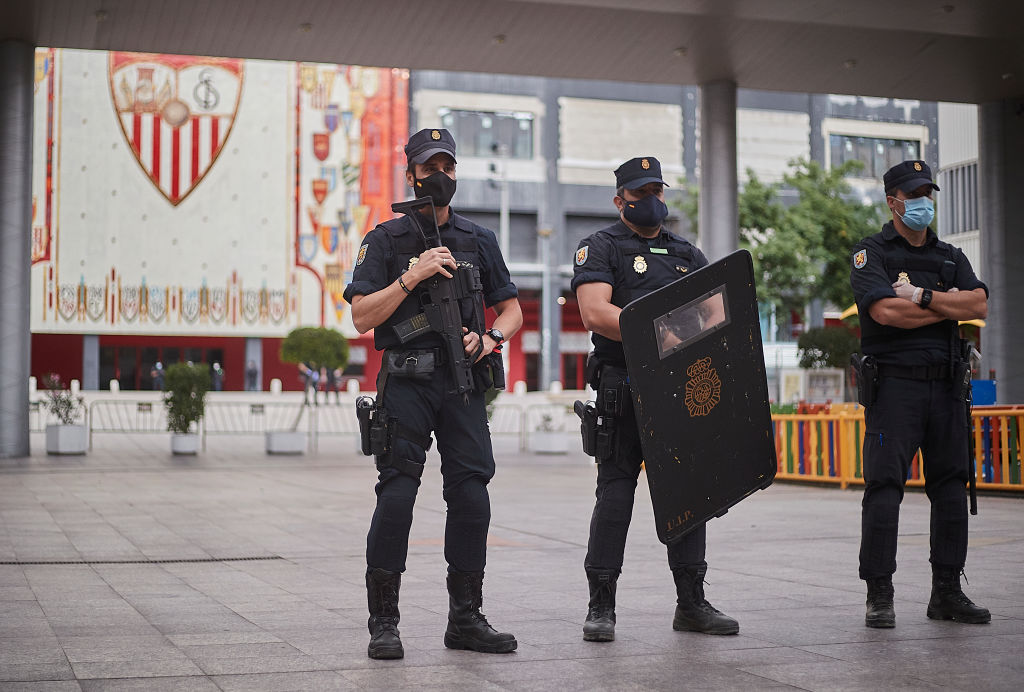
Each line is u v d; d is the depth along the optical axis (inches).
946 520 182.9
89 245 1729.8
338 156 1808.6
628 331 167.3
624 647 162.9
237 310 1774.1
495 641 158.4
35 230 1710.1
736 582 227.9
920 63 772.6
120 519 369.4
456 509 162.4
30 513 388.8
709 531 331.9
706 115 821.2
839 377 852.6
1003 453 448.1
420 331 160.2
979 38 716.0
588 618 171.5
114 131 1739.7
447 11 668.1
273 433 816.3
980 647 161.3
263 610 196.5
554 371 1894.7
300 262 1796.3
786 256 1225.4
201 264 1765.5
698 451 170.6
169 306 1753.2
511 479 591.2
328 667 148.8
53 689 135.3
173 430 792.9
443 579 236.5
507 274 174.7
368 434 159.9
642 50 746.8
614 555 172.6
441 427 164.7
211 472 620.4
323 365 1061.8
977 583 220.1
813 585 223.6
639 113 1958.7
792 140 1895.9
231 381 1916.8
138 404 1177.4
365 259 164.4
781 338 1637.6
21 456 728.3
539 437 879.7
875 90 842.2
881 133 1919.3
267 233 1786.4
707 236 818.8
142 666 148.9
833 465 526.0
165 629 177.5
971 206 1105.4
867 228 1269.7
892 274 186.9
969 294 180.1
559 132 1919.3
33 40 723.4
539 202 1902.1
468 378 160.2
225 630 176.6
